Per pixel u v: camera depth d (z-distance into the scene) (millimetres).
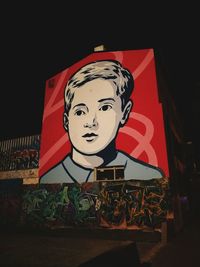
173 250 8227
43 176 13938
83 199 12203
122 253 5277
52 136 14234
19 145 15492
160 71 13820
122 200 11398
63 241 10195
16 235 12023
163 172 11070
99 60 13820
